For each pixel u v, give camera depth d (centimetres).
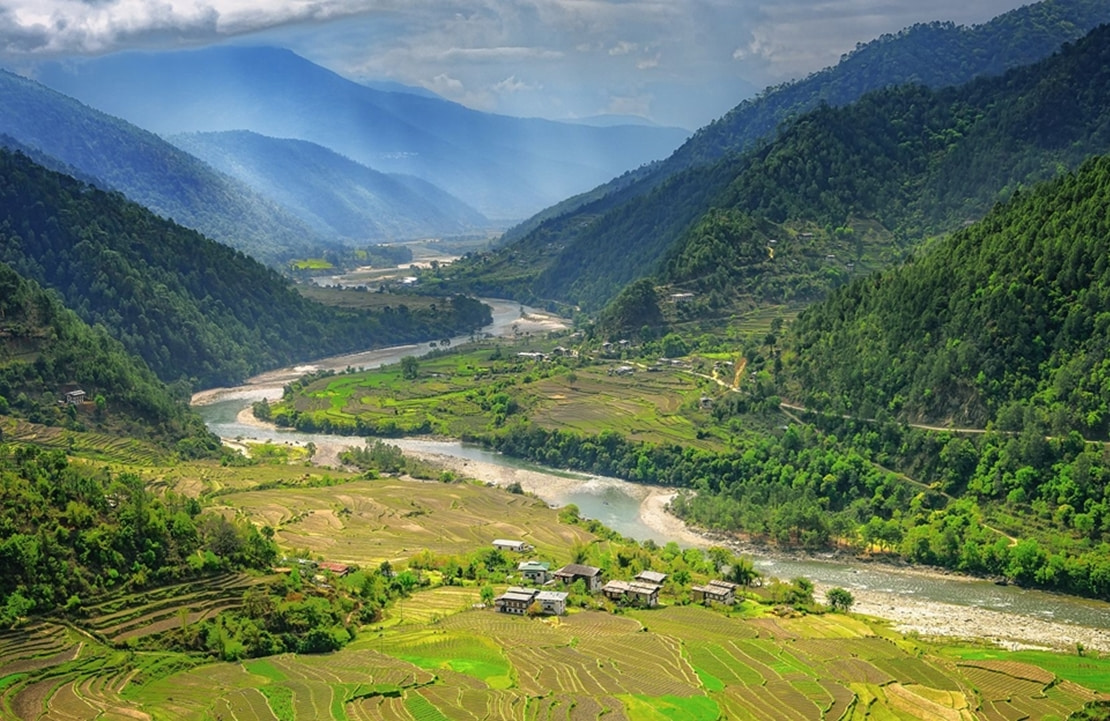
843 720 17938
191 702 17700
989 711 18525
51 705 17125
